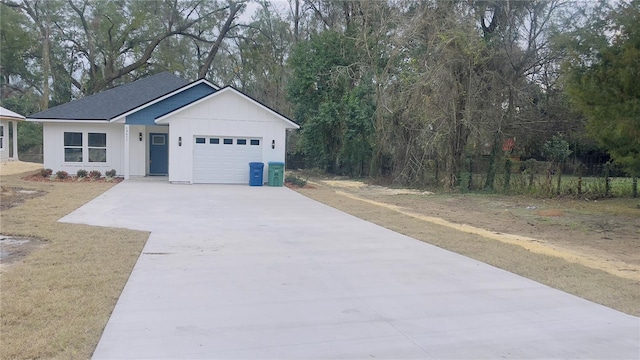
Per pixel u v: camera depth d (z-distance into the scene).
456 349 4.27
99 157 21.67
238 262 7.16
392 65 23.70
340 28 30.81
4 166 24.53
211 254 7.62
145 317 4.82
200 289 5.79
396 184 24.02
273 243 8.65
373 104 25.77
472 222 12.75
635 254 9.09
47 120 20.69
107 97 23.19
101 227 9.53
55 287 5.61
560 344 4.45
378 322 4.88
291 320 4.86
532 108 23.80
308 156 32.06
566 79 13.52
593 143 27.97
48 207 11.96
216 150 20.28
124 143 21.33
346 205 14.73
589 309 5.48
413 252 8.25
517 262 7.73
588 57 12.92
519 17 21.92
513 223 12.80
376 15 26.61
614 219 13.77
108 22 41.47
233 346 4.20
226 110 20.19
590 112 13.04
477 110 20.31
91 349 4.04
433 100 20.05
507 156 22.59
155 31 43.09
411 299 5.65
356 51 27.86
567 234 11.27
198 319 4.81
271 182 20.11
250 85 42.72
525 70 22.19
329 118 26.81
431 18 21.11
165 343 4.21
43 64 40.94
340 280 6.35
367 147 27.06
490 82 20.61
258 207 13.52
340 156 28.39
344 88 27.53
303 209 13.45
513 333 4.69
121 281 5.96
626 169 14.67
